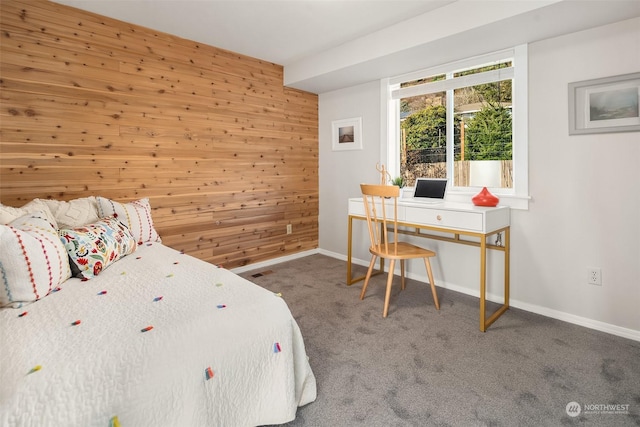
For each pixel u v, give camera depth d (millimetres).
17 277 1307
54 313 1214
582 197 2178
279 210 3666
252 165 3371
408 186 3279
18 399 814
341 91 3703
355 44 2834
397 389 1579
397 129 3299
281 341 1275
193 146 2910
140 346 1008
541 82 2291
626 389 1562
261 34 2727
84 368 909
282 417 1266
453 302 2617
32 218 1594
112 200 2406
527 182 2385
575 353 1876
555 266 2314
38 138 2137
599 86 2066
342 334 2109
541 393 1543
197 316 1196
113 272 1689
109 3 2201
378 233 3004
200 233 3018
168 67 2719
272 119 3506
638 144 1968
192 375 1001
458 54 2586
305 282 3080
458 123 2885
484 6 2053
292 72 3445
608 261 2107
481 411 1434
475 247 2736
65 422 815
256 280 3127
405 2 2213
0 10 1980
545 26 2062
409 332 2133
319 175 4051
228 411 1103
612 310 2109
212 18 2439
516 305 2516
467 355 1865
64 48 2215
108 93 2412
